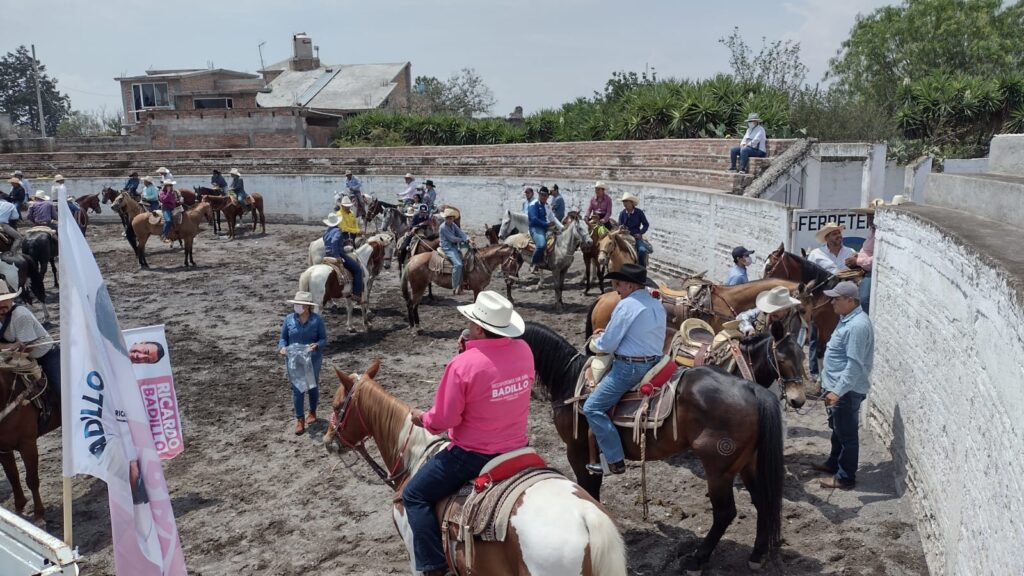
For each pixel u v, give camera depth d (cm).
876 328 873
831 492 749
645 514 636
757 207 1434
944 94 2884
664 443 609
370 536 715
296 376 956
